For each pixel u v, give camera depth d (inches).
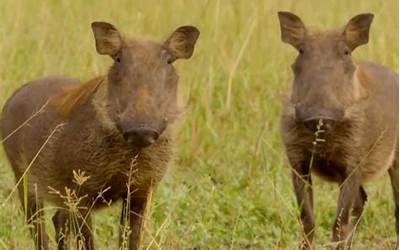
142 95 728.3
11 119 856.3
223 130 1078.4
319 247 888.9
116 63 750.5
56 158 780.0
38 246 838.5
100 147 759.1
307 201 858.8
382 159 890.1
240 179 1004.6
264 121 1090.7
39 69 1130.7
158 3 1234.0
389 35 1185.4
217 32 1179.3
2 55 1124.5
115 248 884.6
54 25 1194.6
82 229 776.9
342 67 836.0
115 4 1239.5
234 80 1130.0
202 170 1015.0
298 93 830.5
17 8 1195.3
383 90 890.7
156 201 923.4
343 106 826.8
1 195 911.7
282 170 1019.3
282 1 1235.9
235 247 895.7
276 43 1189.1
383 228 941.2
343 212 855.1
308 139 855.1
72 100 797.2
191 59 1144.8
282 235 870.4
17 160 847.1
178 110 762.8
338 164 866.8
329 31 853.2
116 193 778.2
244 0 1216.8
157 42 756.0
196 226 903.1
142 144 723.4
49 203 821.2
